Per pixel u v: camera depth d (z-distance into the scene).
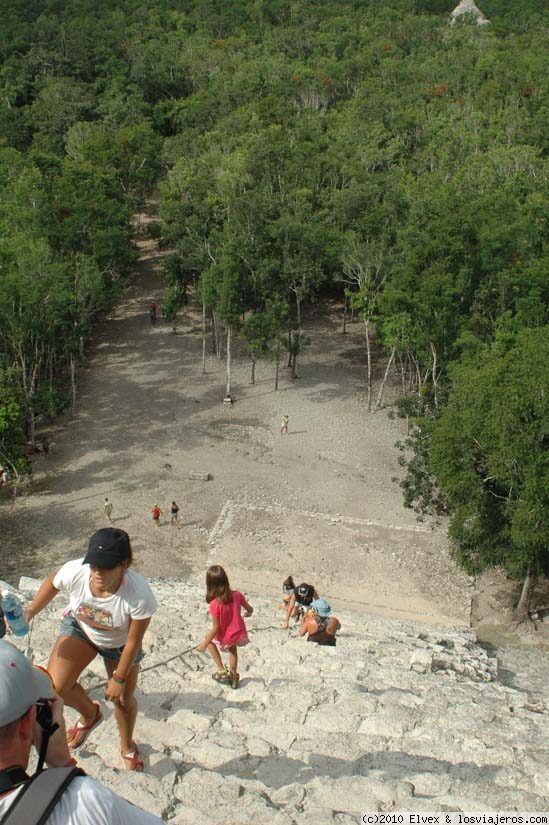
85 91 128.50
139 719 11.06
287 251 65.88
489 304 56.00
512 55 128.75
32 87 133.38
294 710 12.38
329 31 146.62
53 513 51.53
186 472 56.31
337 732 11.55
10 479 53.25
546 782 10.16
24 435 53.25
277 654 16.53
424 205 66.50
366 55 127.94
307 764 10.45
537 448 36.16
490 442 36.78
